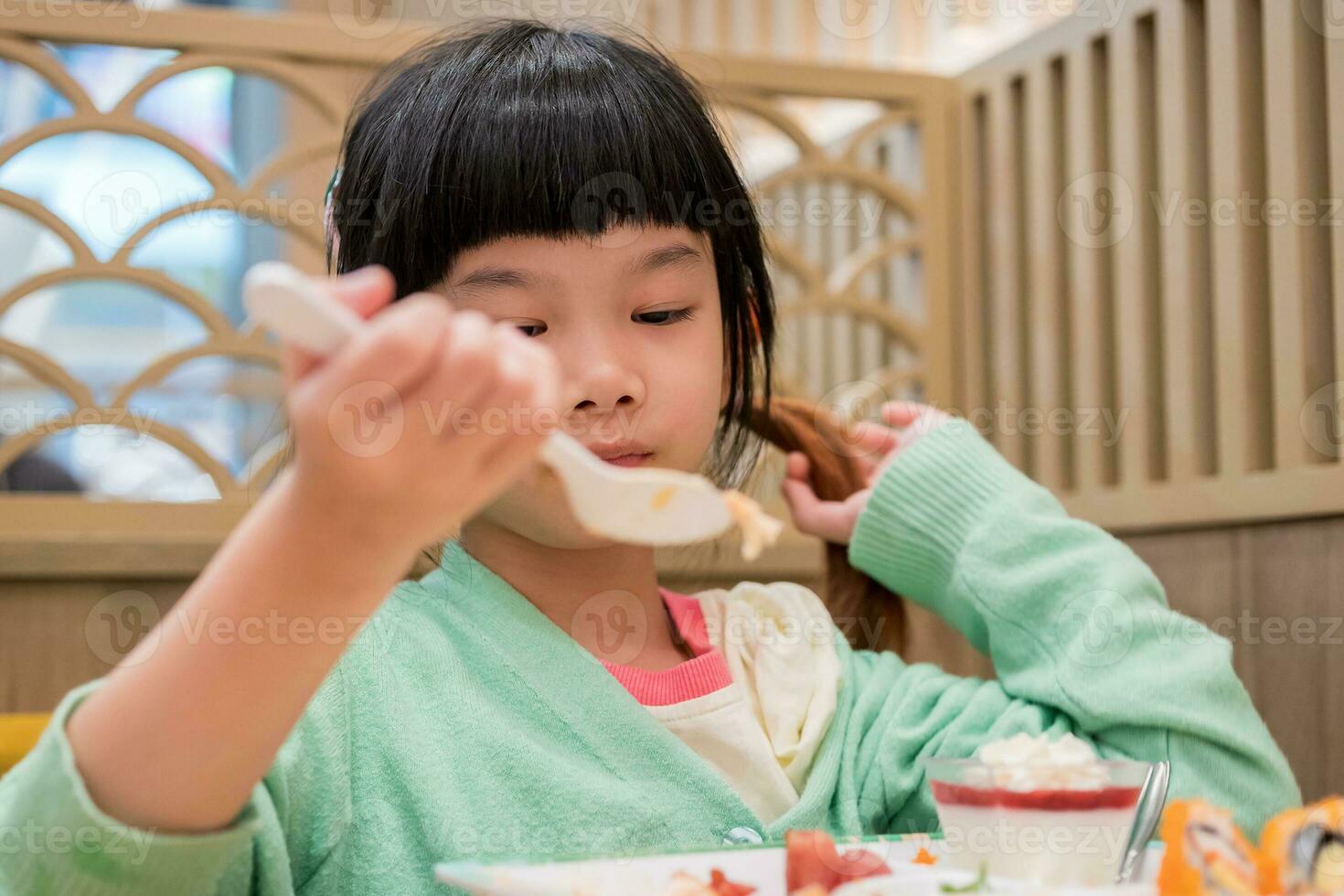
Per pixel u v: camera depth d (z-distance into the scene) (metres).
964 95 1.42
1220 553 1.12
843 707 0.91
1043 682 0.90
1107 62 1.26
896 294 1.51
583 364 0.74
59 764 0.50
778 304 1.35
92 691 0.53
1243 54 1.09
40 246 2.44
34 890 0.50
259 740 0.50
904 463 1.02
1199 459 1.14
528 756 0.74
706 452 0.83
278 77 1.21
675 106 0.82
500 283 0.75
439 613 0.80
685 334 0.78
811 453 1.11
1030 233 1.33
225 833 0.51
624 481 0.45
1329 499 1.00
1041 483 1.31
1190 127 1.15
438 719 0.75
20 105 2.13
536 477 0.75
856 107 1.70
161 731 0.50
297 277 0.43
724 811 0.76
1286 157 1.04
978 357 1.39
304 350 0.43
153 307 2.46
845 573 1.10
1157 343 1.20
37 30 1.15
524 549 0.83
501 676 0.77
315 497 0.45
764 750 0.82
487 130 0.76
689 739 0.80
